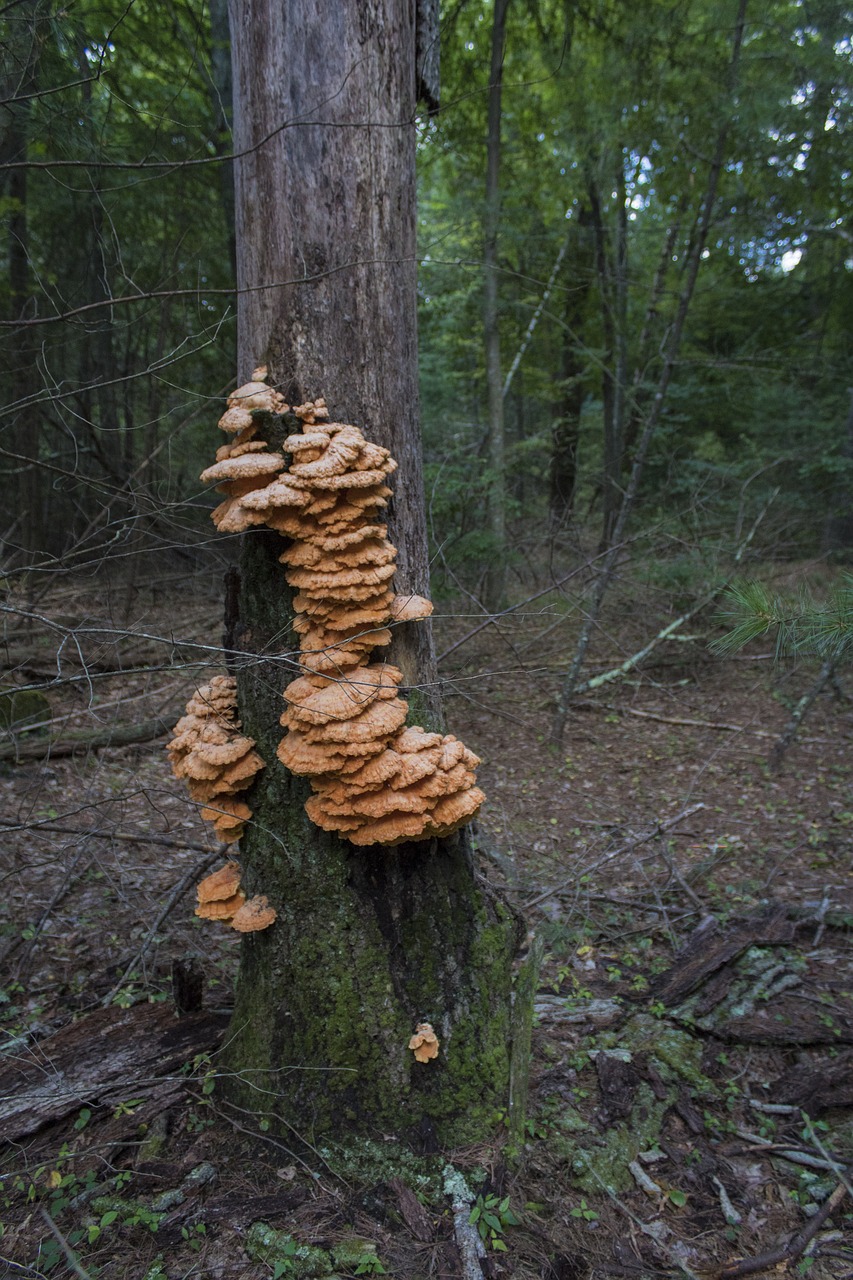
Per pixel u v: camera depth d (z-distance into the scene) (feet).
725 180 32.63
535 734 29.09
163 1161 9.66
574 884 18.28
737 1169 10.16
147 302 31.65
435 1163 9.57
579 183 39.47
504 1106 10.18
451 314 44.96
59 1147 9.93
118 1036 11.40
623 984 14.17
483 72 38.99
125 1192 9.29
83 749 23.80
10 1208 9.13
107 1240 8.70
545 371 54.34
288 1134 9.78
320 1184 9.37
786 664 30.86
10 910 15.98
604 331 46.14
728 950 14.67
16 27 14.85
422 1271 8.38
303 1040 9.87
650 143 30.53
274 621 9.66
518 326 45.01
